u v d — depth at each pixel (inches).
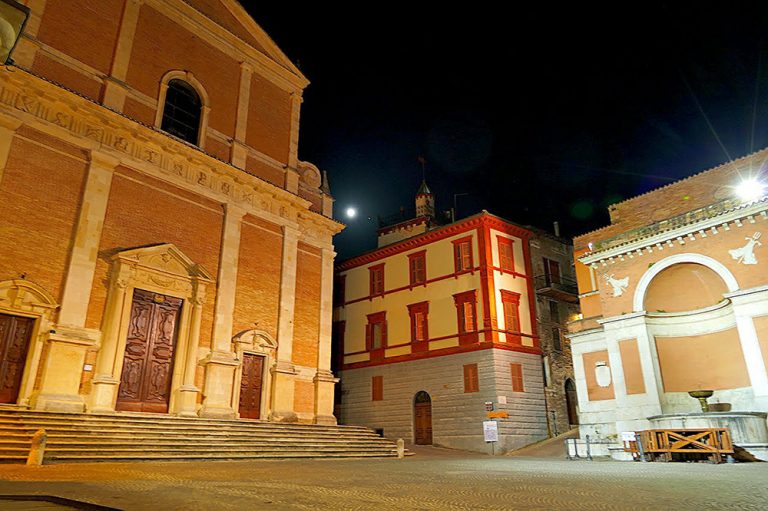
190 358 762.2
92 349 670.5
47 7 726.5
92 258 687.1
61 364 634.2
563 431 1139.9
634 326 793.6
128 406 692.1
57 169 684.1
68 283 657.6
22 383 607.2
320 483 315.3
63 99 695.7
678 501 228.8
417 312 1224.2
